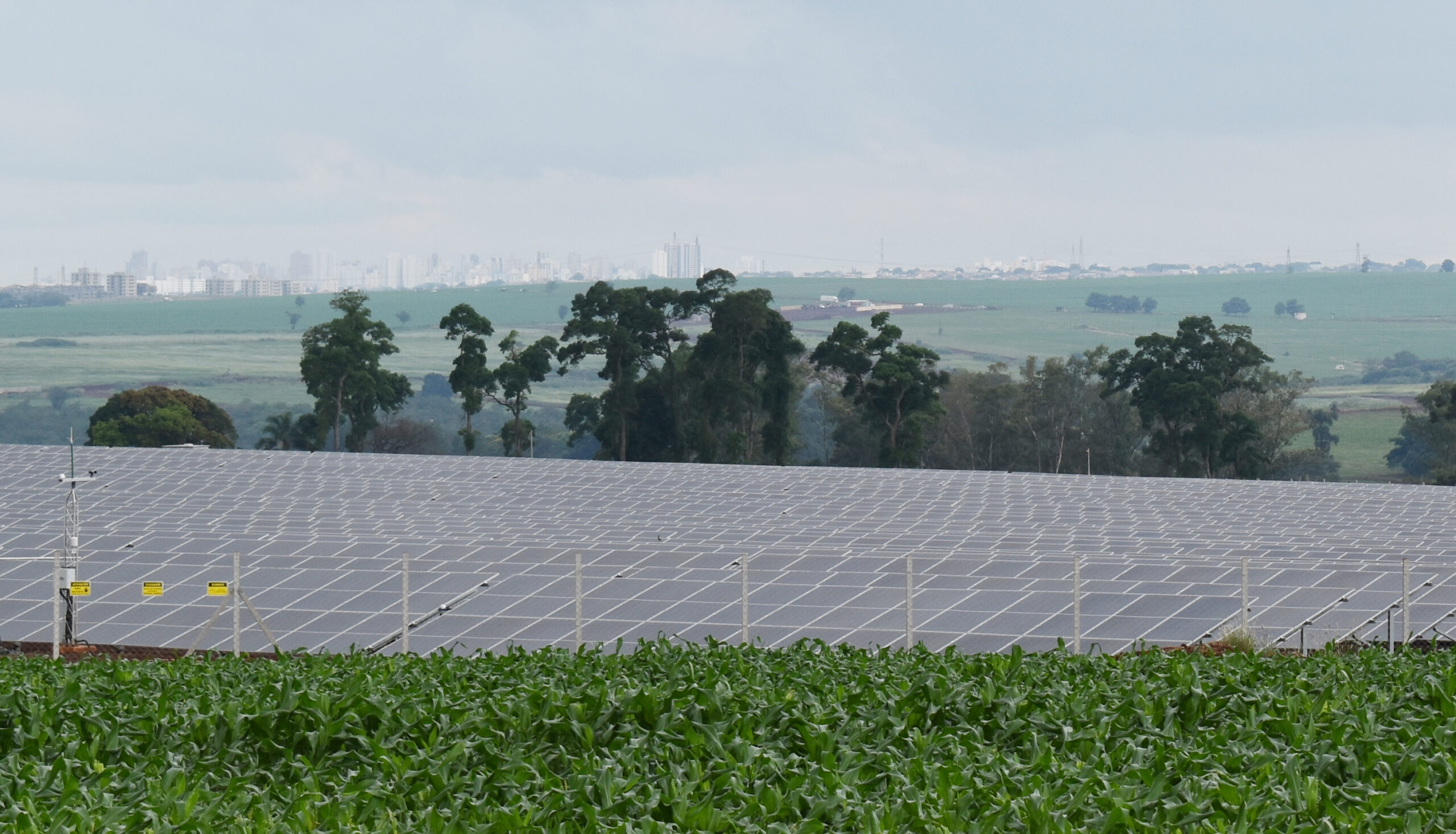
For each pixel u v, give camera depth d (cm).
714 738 2911
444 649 4300
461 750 2853
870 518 9569
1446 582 6322
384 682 3709
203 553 6944
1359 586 6288
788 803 2472
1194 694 3284
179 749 3139
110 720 3222
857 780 2656
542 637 5916
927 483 12100
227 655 4644
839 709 3247
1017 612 5997
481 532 8406
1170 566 6475
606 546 7369
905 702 3275
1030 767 2725
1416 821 2298
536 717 3219
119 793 2717
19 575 6556
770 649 4669
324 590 6353
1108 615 5978
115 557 6844
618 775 2659
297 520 8950
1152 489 11944
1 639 6006
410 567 6588
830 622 5944
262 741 3141
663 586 6300
